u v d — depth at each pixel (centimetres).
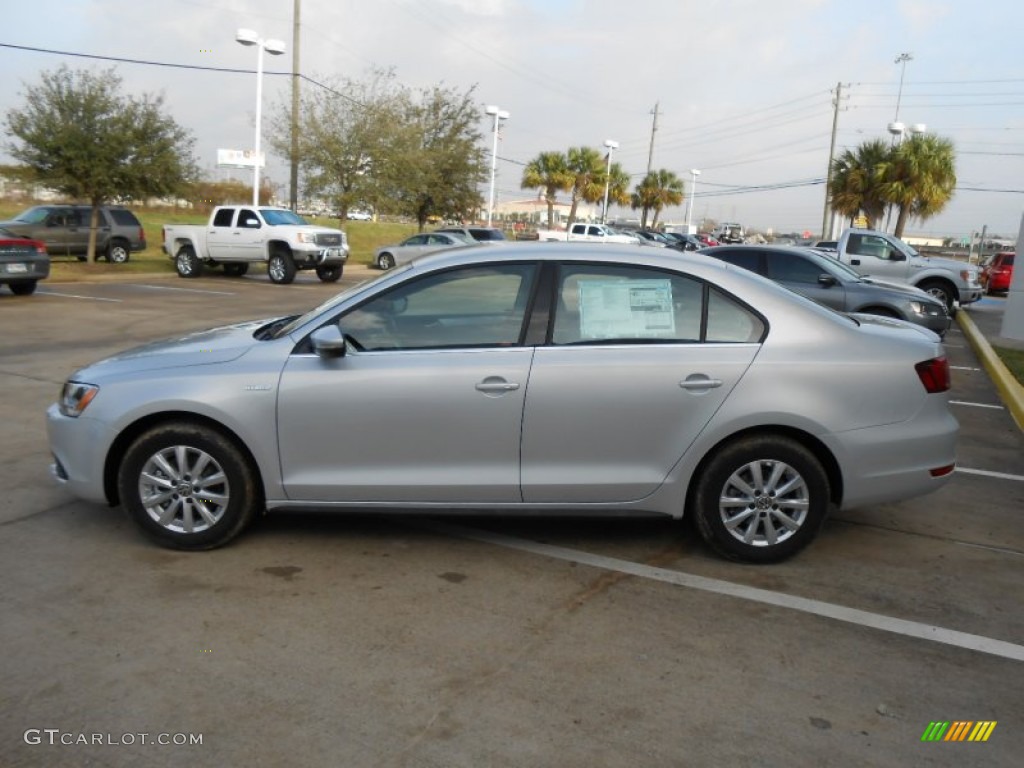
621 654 355
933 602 412
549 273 439
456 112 3691
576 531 494
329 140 3114
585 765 283
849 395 428
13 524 485
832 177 3772
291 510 445
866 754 293
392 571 434
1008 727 311
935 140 3506
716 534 440
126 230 2634
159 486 443
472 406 424
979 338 1412
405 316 440
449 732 299
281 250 2306
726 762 286
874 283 1179
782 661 353
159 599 396
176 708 310
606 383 423
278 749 288
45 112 2155
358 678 332
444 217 3828
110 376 444
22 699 313
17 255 1647
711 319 436
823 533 504
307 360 434
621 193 5903
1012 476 645
